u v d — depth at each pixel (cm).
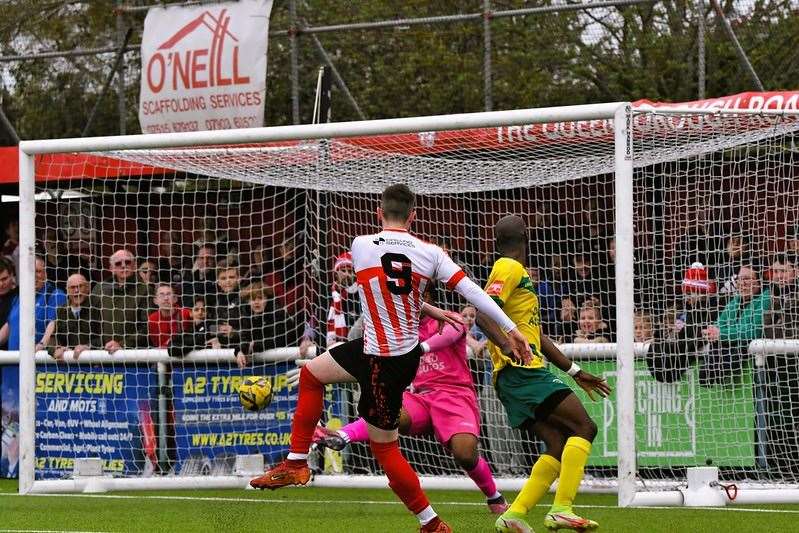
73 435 3716
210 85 4391
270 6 4344
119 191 4253
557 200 3628
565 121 2948
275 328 3600
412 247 2114
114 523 2552
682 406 3259
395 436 2136
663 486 3020
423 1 4650
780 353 3241
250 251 3812
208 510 2814
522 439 3406
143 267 3766
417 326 2116
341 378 2181
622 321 2805
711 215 3747
